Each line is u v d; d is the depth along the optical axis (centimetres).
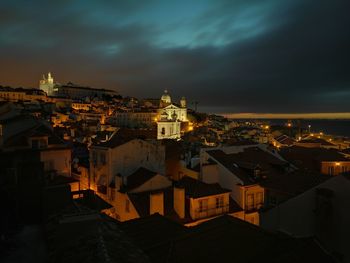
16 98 18338
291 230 2138
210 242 1505
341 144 8131
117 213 3394
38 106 14788
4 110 4716
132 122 19325
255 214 3491
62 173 3728
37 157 3375
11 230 1397
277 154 4712
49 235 1238
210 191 3288
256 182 3616
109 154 3697
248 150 4581
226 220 1789
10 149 3341
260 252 1384
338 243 1947
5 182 2152
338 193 2017
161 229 1866
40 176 2167
